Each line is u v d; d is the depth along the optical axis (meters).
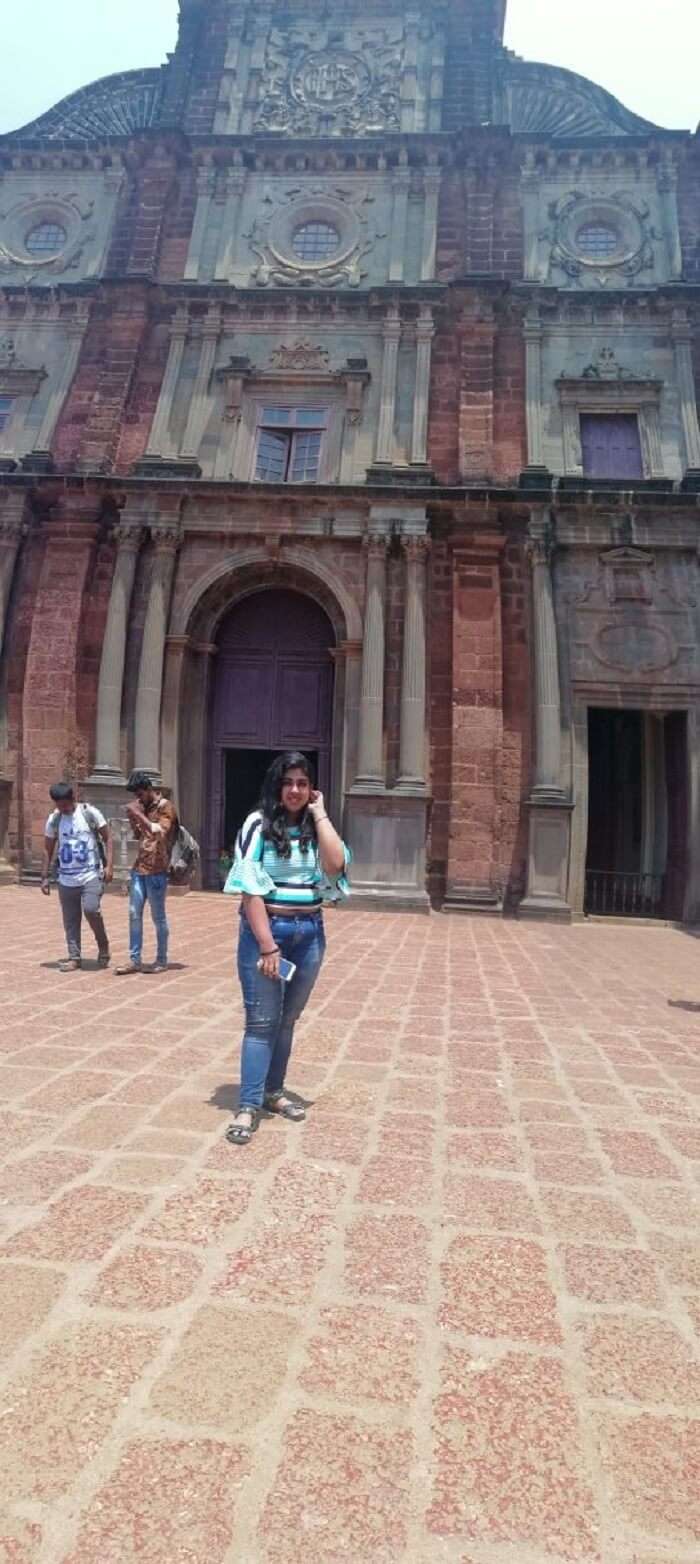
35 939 10.62
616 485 17.41
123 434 18.81
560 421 18.33
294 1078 5.42
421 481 17.56
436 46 21.20
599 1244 3.40
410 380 18.59
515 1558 1.92
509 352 18.88
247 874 4.39
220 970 8.95
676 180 19.72
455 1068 5.79
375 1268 3.13
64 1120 4.46
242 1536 1.94
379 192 20.16
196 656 18.17
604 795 20.08
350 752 16.91
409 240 19.59
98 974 8.45
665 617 17.08
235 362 18.72
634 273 19.30
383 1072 5.63
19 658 17.95
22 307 20.22
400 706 16.77
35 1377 2.44
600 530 17.31
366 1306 2.88
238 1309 2.83
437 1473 2.15
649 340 18.69
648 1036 7.00
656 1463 2.23
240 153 20.31
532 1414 2.39
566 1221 3.59
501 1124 4.73
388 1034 6.65
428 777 16.66
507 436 18.31
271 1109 4.76
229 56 21.39
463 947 11.97
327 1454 2.20
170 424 18.66
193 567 17.77
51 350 19.95
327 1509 2.02
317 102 21.03
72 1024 6.43
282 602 18.92
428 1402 2.42
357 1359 2.60
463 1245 3.34
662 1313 2.94
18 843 17.31
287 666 18.75
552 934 14.30
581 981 9.62
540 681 16.70
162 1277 2.99
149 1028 6.42
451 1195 3.79
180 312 19.31
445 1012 7.54
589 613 17.19
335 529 17.39
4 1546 1.88
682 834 16.83
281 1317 2.79
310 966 4.60
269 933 4.33
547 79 21.70
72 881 8.59
